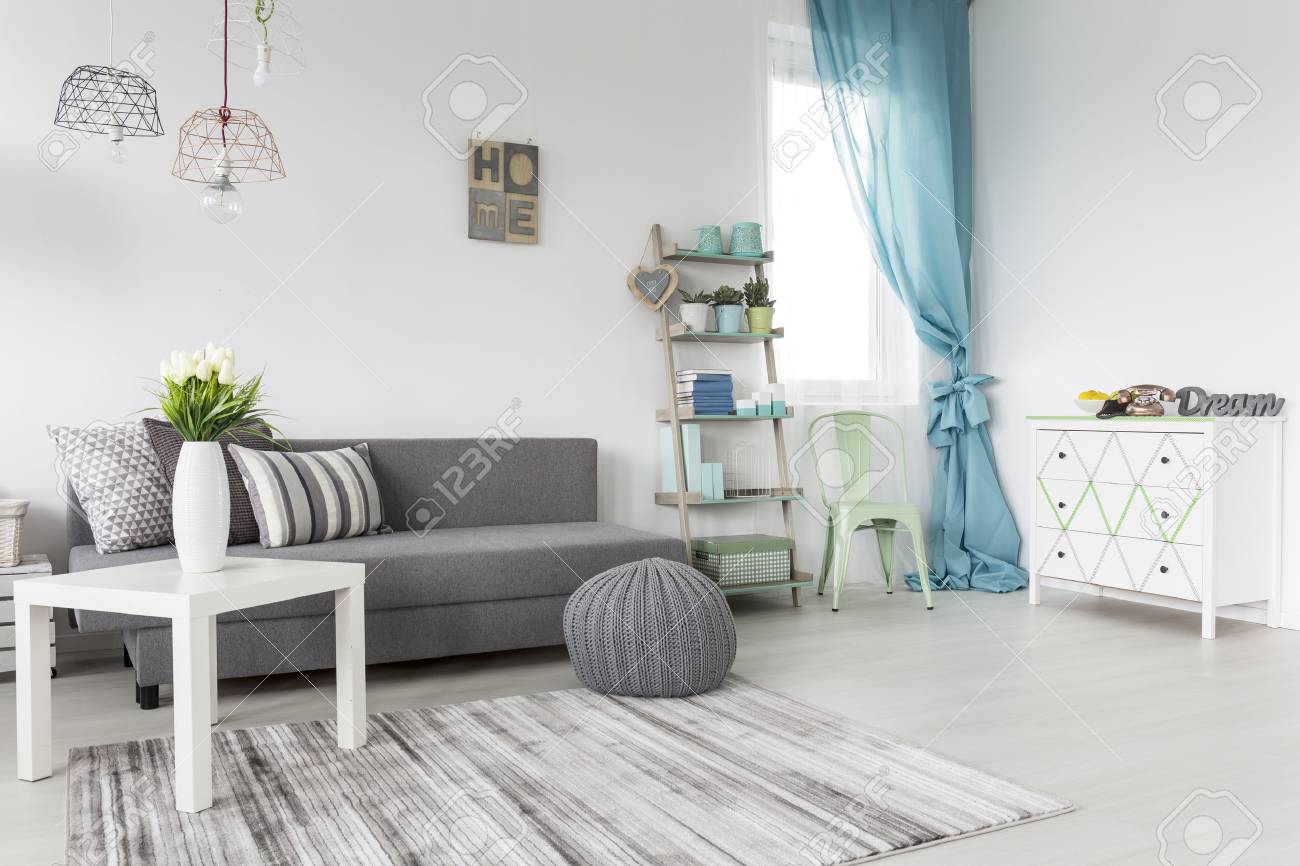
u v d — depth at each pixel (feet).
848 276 14.92
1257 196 12.01
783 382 14.51
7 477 10.13
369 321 11.93
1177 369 12.99
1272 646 10.71
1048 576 13.20
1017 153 15.31
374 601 9.07
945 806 6.08
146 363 10.72
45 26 10.27
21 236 10.18
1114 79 13.78
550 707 8.34
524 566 9.80
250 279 11.26
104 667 9.92
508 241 12.78
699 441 13.39
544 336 13.08
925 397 15.38
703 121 14.23
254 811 5.99
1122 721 7.91
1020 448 15.25
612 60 13.56
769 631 11.59
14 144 10.14
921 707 8.32
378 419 11.98
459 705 8.42
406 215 12.16
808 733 7.56
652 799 6.18
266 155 11.32
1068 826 5.83
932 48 15.28
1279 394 11.82
